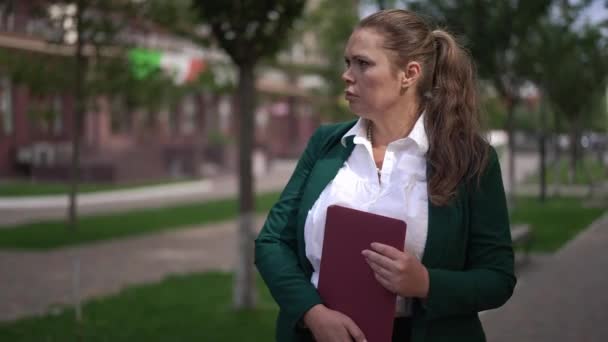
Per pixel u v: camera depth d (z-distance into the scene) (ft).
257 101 114.11
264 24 21.88
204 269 33.68
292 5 21.79
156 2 43.32
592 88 72.54
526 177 101.55
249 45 22.18
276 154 166.20
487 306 6.12
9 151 93.61
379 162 6.61
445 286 5.87
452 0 44.91
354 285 5.98
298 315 6.05
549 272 28.84
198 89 66.28
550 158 158.71
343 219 6.06
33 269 33.50
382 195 6.26
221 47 22.44
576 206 60.59
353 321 5.96
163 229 49.80
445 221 6.16
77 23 45.57
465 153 6.28
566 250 35.09
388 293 5.89
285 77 151.12
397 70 6.36
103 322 21.57
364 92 6.40
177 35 44.42
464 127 6.42
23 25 76.28
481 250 6.24
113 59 47.75
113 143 103.40
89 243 42.55
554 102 74.08
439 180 6.18
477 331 6.36
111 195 78.69
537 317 20.81
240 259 23.31
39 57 48.19
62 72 47.88
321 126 7.20
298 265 6.50
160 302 24.77
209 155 124.77
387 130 6.63
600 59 68.08
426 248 6.14
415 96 6.58
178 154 112.47
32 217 58.18
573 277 27.48
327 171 6.63
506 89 51.96
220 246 41.75
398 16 6.46
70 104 97.45
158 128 117.08
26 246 40.78
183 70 79.10
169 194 86.43
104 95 50.96
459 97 6.49
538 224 46.80
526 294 24.38
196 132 129.29
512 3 44.68
